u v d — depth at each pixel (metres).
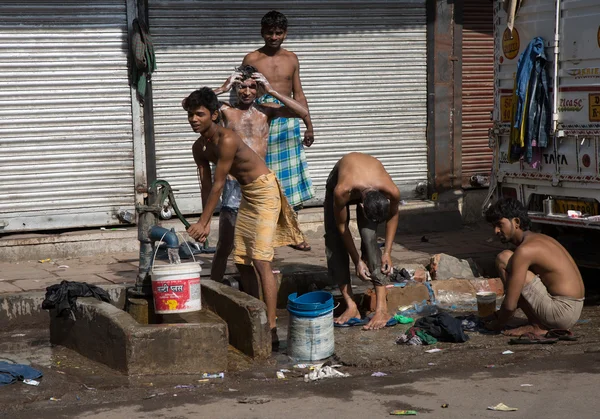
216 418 5.16
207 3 10.23
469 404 5.32
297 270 8.63
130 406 5.43
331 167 11.08
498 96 9.33
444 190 11.56
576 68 8.30
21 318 7.74
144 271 7.16
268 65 8.87
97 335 6.48
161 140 10.23
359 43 11.00
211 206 6.84
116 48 9.87
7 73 9.48
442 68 11.37
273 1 10.51
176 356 6.14
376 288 7.42
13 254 9.44
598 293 8.62
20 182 9.65
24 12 9.46
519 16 8.93
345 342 6.85
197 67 10.27
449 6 11.34
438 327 6.84
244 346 6.59
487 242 10.46
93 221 9.98
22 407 5.46
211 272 7.94
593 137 8.17
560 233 9.19
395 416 5.12
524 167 9.03
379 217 6.77
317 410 5.27
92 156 9.90
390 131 11.31
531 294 6.80
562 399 5.38
